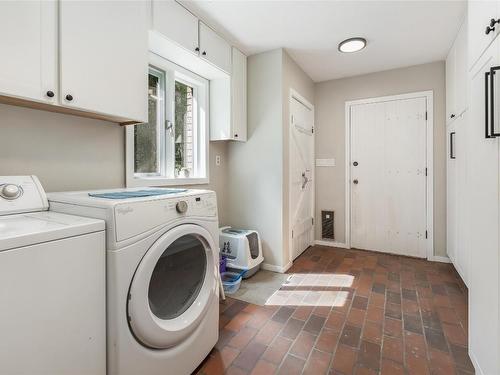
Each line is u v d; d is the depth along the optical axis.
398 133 3.21
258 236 2.73
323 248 3.53
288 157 2.86
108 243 0.98
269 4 1.98
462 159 2.31
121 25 1.44
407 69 3.14
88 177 1.65
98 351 0.96
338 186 3.58
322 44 2.60
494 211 1.08
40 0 1.11
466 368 1.36
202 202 1.38
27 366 0.77
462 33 2.25
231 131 2.61
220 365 1.39
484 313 1.18
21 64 1.06
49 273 0.82
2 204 1.08
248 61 2.86
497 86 1.03
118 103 1.43
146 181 2.04
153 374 1.11
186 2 1.94
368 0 1.94
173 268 1.29
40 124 1.42
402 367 1.37
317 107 3.67
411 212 3.18
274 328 1.71
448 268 2.77
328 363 1.40
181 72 2.36
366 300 2.08
